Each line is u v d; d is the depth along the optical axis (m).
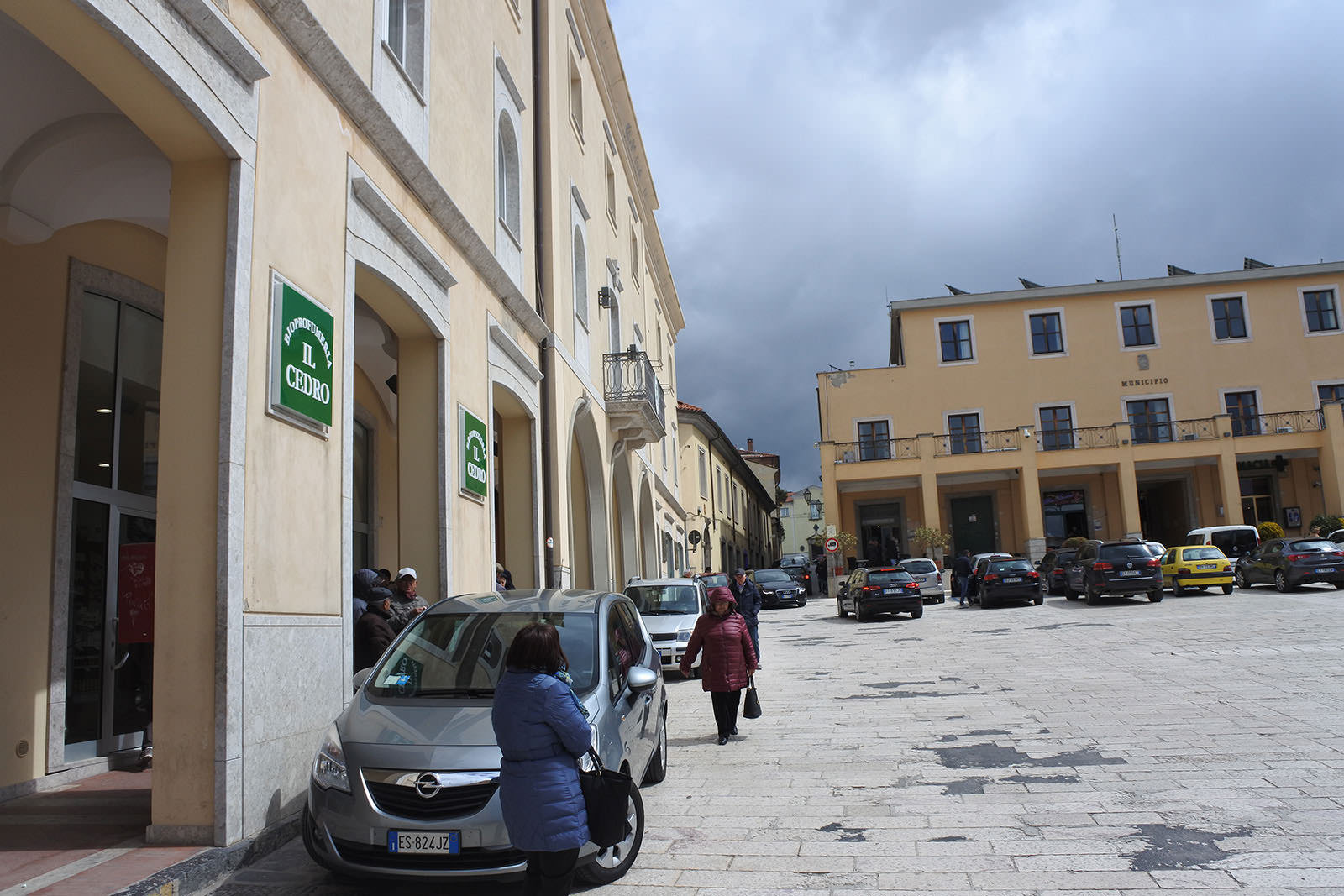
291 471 6.98
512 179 15.30
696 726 10.98
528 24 16.77
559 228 17.33
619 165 26.30
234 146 6.41
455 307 11.42
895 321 44.81
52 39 5.33
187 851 5.66
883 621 25.38
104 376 8.98
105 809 7.00
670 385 37.66
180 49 5.82
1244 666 12.56
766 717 11.15
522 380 14.70
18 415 7.84
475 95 12.82
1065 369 41.25
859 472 38.81
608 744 5.77
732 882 5.42
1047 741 8.73
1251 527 30.83
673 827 6.59
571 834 4.06
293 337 7.02
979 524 40.94
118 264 9.09
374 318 11.60
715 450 50.69
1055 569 30.78
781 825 6.52
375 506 14.73
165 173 7.76
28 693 7.73
